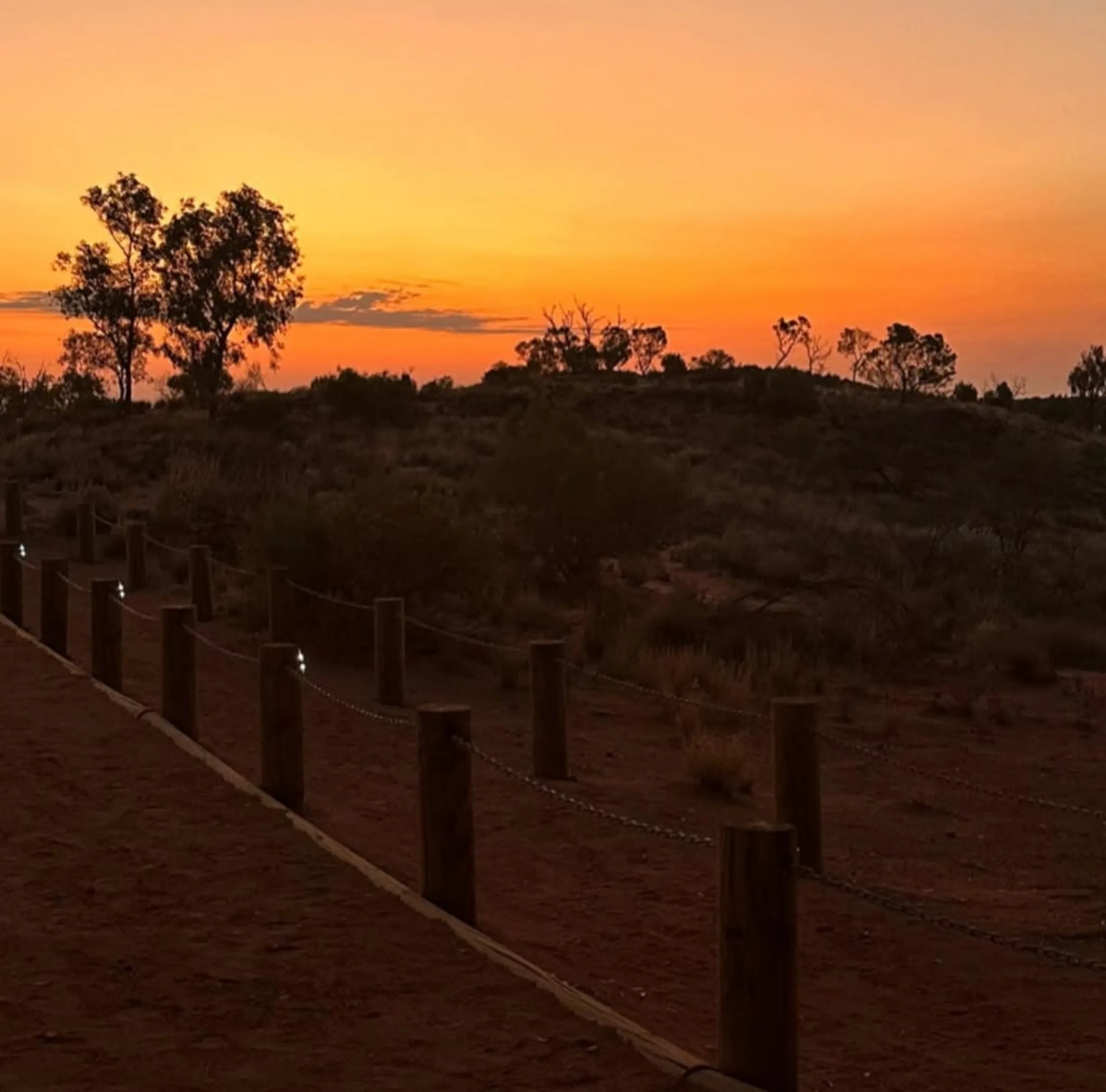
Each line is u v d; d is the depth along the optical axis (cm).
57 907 736
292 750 988
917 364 7081
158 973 643
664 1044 559
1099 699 1830
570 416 2428
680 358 7425
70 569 2412
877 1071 616
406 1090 522
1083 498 4553
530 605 1991
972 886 977
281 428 4569
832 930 831
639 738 1430
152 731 1154
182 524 2703
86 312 4766
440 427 4809
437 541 1814
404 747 1288
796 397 5888
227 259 4566
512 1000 613
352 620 1745
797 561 2611
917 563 2864
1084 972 770
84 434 4422
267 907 739
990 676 1953
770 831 513
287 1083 528
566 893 878
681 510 2383
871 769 1375
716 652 1909
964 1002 716
